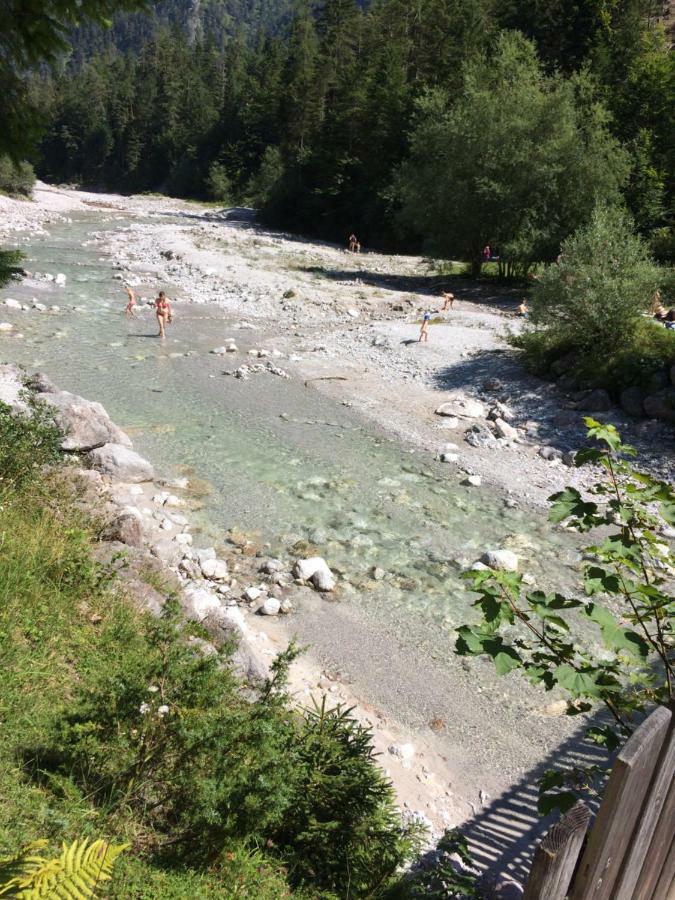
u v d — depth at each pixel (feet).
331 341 92.17
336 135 226.58
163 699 16.52
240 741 15.71
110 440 49.08
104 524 31.73
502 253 129.70
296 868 15.52
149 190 412.57
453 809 23.45
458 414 66.39
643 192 151.94
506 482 53.57
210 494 47.96
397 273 151.33
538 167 120.06
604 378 66.49
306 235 232.94
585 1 211.20
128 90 443.32
